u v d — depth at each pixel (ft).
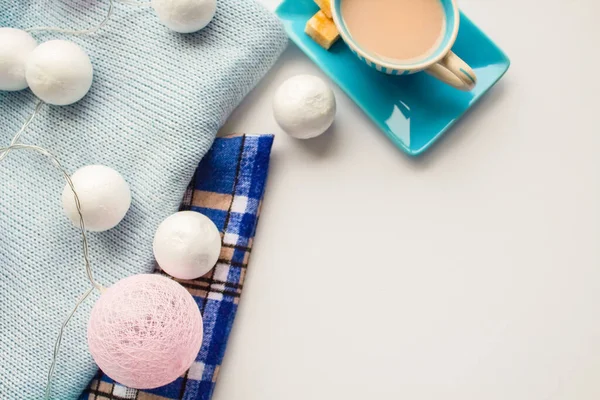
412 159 1.87
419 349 1.85
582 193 1.86
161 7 1.70
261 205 1.87
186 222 1.68
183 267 1.69
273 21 1.81
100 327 1.57
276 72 1.91
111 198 1.67
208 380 1.80
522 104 1.88
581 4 1.88
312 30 1.83
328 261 1.87
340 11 1.75
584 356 1.84
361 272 1.86
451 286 1.86
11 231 1.80
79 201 1.65
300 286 1.87
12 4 1.83
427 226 1.86
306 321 1.86
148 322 1.55
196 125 1.78
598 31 1.88
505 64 1.82
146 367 1.57
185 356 1.60
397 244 1.86
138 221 1.80
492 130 1.88
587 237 1.85
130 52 1.81
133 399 1.81
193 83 1.79
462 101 1.84
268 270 1.87
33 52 1.69
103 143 1.80
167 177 1.79
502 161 1.87
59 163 1.73
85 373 1.79
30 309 1.79
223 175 1.84
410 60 1.75
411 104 1.86
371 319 1.86
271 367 1.86
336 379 1.86
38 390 1.78
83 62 1.72
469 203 1.87
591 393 1.83
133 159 1.80
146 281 1.60
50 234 1.80
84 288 1.80
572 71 1.88
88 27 1.82
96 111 1.81
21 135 1.81
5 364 1.78
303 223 1.88
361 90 1.86
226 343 1.84
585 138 1.87
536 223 1.86
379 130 1.88
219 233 1.80
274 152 1.89
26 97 1.83
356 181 1.88
